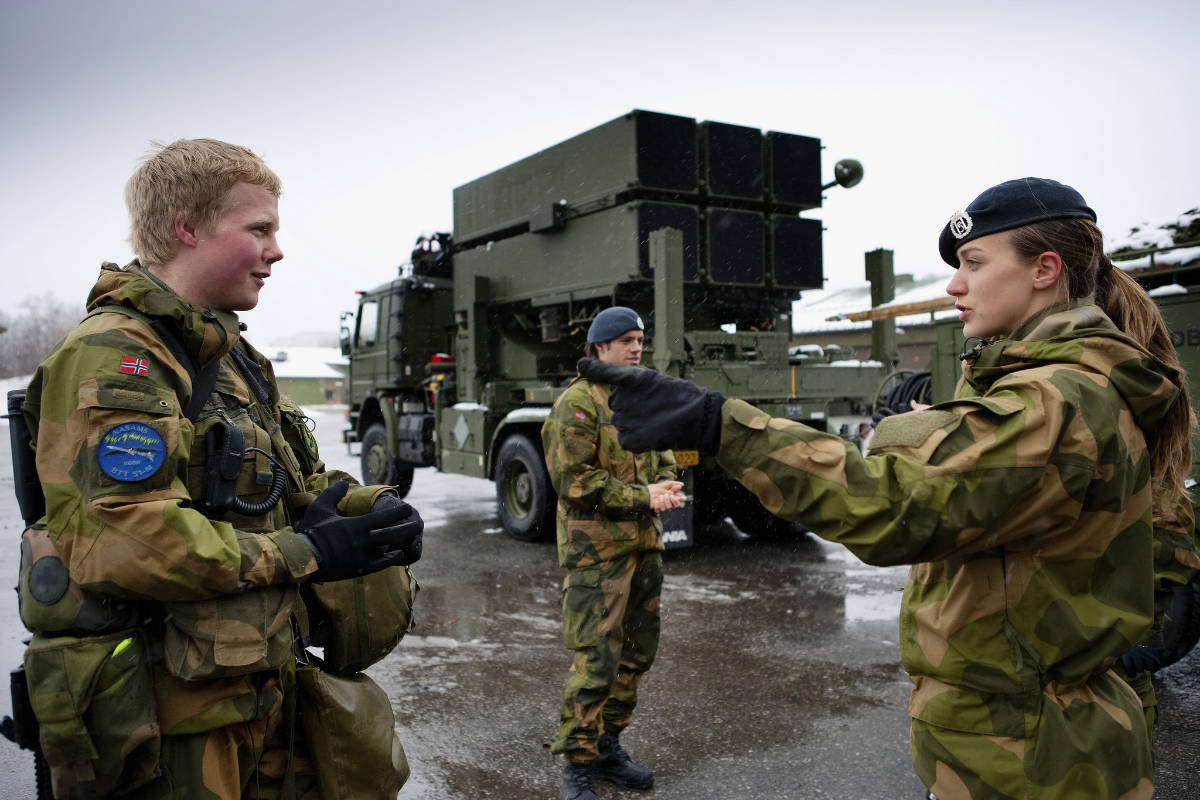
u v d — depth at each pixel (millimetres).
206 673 1203
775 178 7055
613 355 2820
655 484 2607
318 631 1550
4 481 10953
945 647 1244
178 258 1394
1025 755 1176
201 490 1335
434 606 4926
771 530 6891
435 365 8648
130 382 1197
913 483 1042
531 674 3777
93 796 1190
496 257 7914
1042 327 1223
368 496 1542
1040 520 1106
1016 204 1257
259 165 1435
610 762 2703
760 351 6414
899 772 2766
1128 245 4465
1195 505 3207
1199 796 2580
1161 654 3250
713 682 3617
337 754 1454
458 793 2676
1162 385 1187
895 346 7551
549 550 6527
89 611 1184
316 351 57188
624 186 6418
